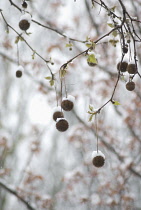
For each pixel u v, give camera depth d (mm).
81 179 7098
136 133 7363
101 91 7152
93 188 7809
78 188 7879
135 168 6895
